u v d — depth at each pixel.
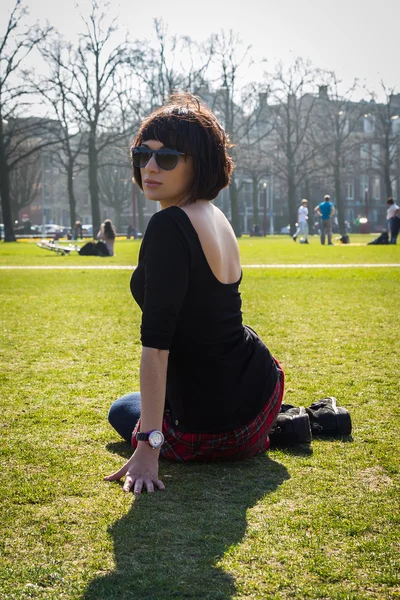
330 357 5.90
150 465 3.03
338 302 9.85
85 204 108.44
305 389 4.78
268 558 2.37
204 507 2.80
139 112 57.44
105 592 2.16
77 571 2.29
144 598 2.13
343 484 3.05
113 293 11.60
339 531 2.58
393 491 2.97
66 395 4.66
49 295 11.30
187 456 3.31
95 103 53.19
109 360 5.87
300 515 2.72
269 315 8.53
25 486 3.03
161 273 2.95
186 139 3.04
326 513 2.74
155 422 3.02
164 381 3.01
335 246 31.98
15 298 10.85
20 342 6.78
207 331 3.10
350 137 83.44
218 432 3.25
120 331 7.45
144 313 2.99
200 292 3.05
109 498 2.90
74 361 5.83
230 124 61.94
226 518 2.69
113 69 52.06
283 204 100.31
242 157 64.44
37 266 19.52
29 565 2.33
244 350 3.26
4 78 46.78
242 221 100.38
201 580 2.23
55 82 49.91
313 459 3.39
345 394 4.63
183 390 3.21
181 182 3.10
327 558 2.37
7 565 2.33
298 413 3.64
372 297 10.43
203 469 3.26
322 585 2.20
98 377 5.22
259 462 3.35
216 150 3.10
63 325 7.90
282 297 10.55
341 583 2.21
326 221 34.38
